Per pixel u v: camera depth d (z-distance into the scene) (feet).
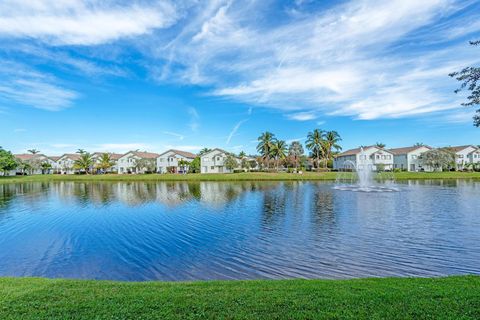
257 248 40.19
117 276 31.50
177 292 20.40
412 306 17.06
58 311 17.07
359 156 255.29
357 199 88.53
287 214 64.75
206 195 103.86
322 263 34.06
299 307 17.21
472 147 263.08
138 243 43.80
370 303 17.60
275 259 35.73
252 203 82.58
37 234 50.16
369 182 160.04
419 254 36.78
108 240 45.78
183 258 36.78
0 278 25.12
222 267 33.47
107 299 18.89
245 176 193.47
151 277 31.04
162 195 106.11
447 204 77.15
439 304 17.28
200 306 17.57
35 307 17.65
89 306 17.74
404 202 81.35
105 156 288.71
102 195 109.91
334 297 18.71
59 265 35.09
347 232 48.06
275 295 19.35
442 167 238.89
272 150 269.23
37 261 36.58
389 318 15.69
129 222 59.11
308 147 266.77
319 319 15.74
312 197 94.58
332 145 265.13
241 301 18.29
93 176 226.79
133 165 291.17
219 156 271.90
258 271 32.07
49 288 21.45
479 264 33.27
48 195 112.47
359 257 35.91
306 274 30.94
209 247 41.14
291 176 191.21
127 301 18.51
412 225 52.65
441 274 30.55
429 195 97.35
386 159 259.39
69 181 198.90
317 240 43.55
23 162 288.10
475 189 116.57
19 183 186.39
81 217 65.51
